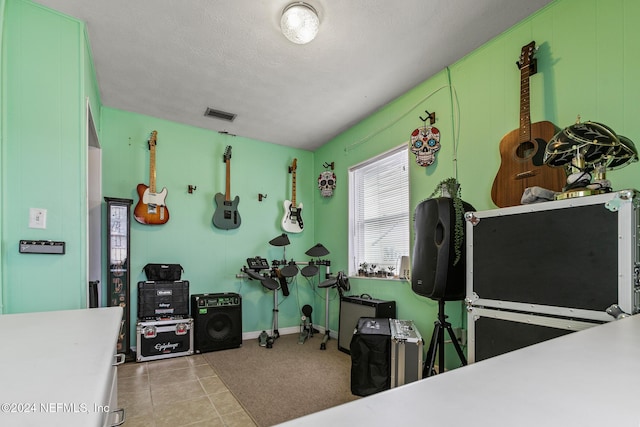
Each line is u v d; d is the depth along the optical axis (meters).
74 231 1.98
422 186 2.90
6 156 1.79
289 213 4.43
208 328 3.50
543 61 2.01
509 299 1.42
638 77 1.61
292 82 2.91
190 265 3.79
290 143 4.50
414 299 2.89
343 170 4.07
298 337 4.11
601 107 1.74
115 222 3.21
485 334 1.51
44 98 1.93
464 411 0.36
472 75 2.47
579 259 1.20
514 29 2.19
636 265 1.09
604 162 1.34
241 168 4.22
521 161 2.00
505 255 1.45
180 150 3.81
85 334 0.94
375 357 2.35
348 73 2.77
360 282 3.61
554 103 1.95
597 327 0.85
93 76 2.67
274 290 4.07
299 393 2.49
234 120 3.74
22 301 1.80
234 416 2.15
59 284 1.91
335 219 4.20
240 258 4.12
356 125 3.84
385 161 3.48
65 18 2.04
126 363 3.15
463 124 2.54
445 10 2.04
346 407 0.37
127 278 3.22
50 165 1.93
